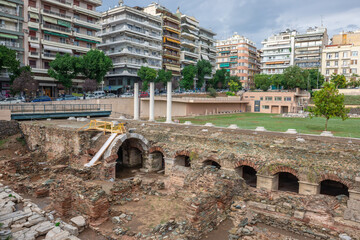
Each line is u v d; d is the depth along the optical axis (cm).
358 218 1123
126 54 7038
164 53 8425
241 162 1839
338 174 1509
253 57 12206
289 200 1318
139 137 2288
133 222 1208
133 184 1534
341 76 8056
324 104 2914
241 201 1347
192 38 9544
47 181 1633
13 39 5241
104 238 1109
